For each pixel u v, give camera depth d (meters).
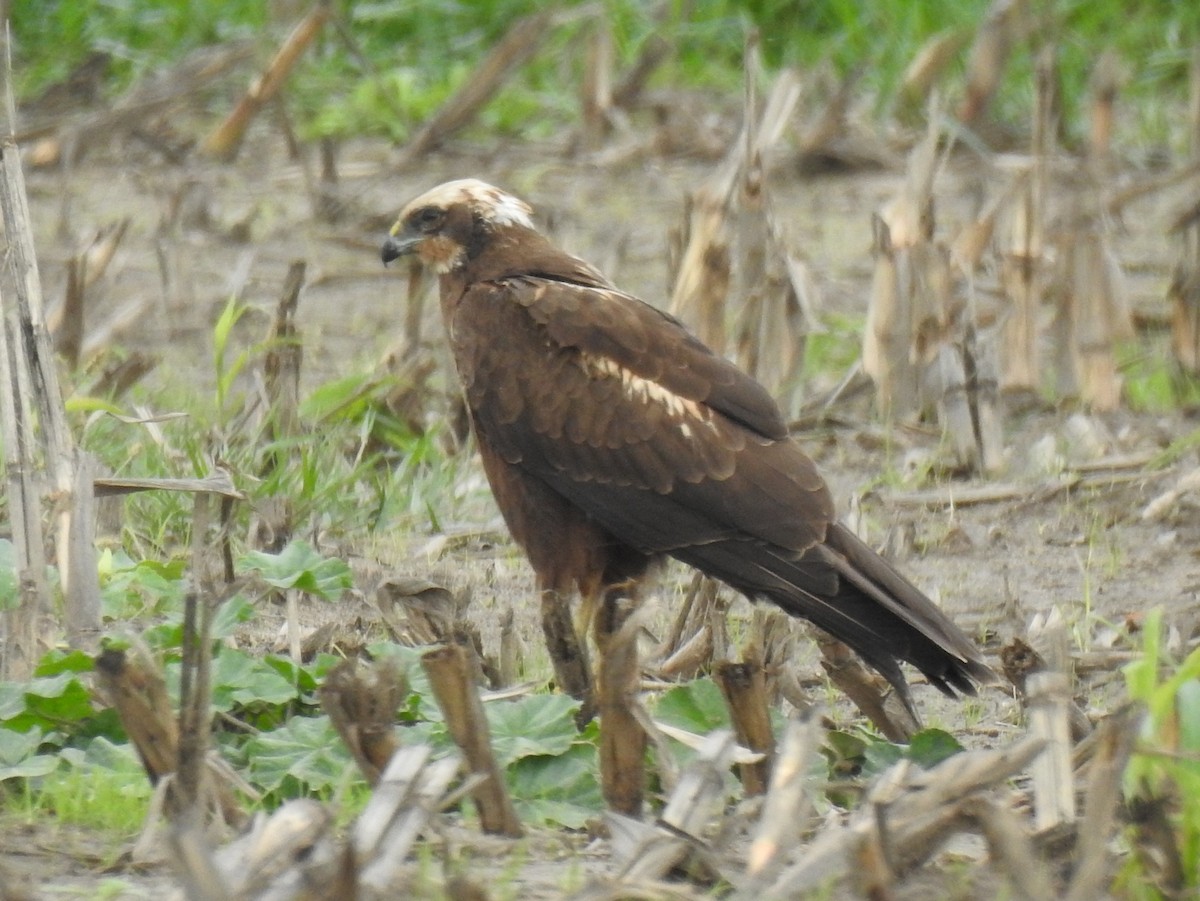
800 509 9.33
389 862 6.01
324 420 13.55
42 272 17.89
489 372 10.13
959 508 12.95
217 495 11.00
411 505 12.65
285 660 8.45
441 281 10.77
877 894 6.07
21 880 6.45
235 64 22.81
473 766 7.08
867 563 9.05
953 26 24.16
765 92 23.73
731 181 14.68
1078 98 23.50
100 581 9.84
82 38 24.31
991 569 11.82
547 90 24.17
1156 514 12.56
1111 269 15.38
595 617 10.09
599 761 7.57
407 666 8.30
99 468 9.70
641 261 18.73
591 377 9.88
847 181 21.89
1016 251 15.17
